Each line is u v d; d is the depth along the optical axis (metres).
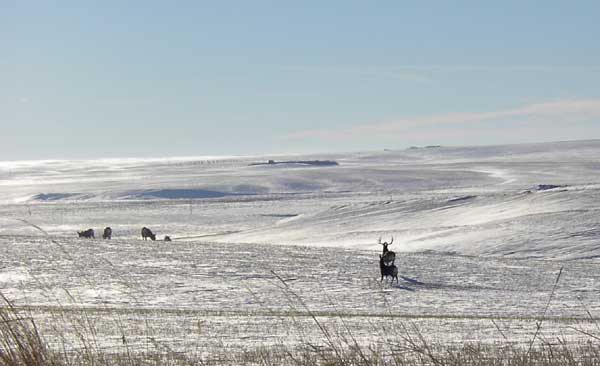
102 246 53.69
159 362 7.19
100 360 6.55
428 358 7.37
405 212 93.75
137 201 169.62
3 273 36.00
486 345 10.89
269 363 7.80
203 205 149.25
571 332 15.38
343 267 44.66
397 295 34.25
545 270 46.12
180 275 39.19
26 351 5.02
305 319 18.91
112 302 27.09
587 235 65.25
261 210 134.62
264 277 39.78
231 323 17.25
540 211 80.38
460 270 45.25
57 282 32.28
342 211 101.44
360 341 11.60
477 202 93.50
